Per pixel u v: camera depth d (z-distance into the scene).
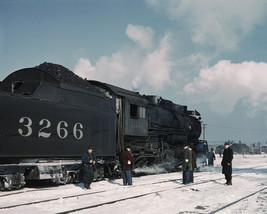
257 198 9.13
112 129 14.31
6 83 12.26
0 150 9.53
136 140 16.47
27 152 10.27
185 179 12.69
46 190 10.35
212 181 13.82
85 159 11.09
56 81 11.68
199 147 23.95
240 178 15.38
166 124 19.62
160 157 18.12
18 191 9.81
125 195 9.52
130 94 16.19
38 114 10.73
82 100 12.73
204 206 7.86
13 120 9.92
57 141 11.35
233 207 7.64
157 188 11.30
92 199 8.78
